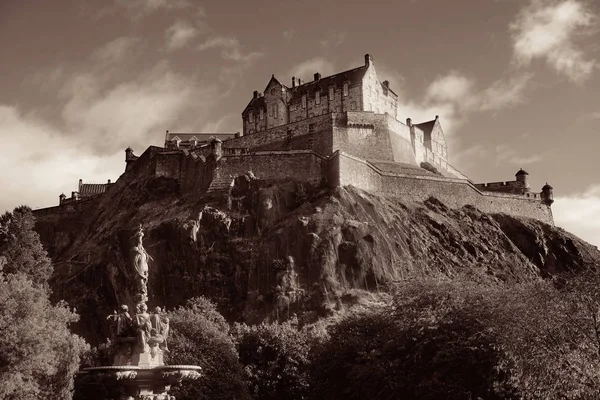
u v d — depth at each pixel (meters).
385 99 179.25
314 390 67.19
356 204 126.19
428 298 64.56
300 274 112.06
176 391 59.88
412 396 57.78
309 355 72.31
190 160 145.00
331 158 133.50
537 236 143.00
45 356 44.75
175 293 115.75
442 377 56.28
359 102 167.62
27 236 86.69
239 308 110.75
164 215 131.25
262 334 76.25
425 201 142.62
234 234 120.81
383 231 123.12
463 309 58.91
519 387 48.41
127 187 151.62
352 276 112.62
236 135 178.50
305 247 114.69
